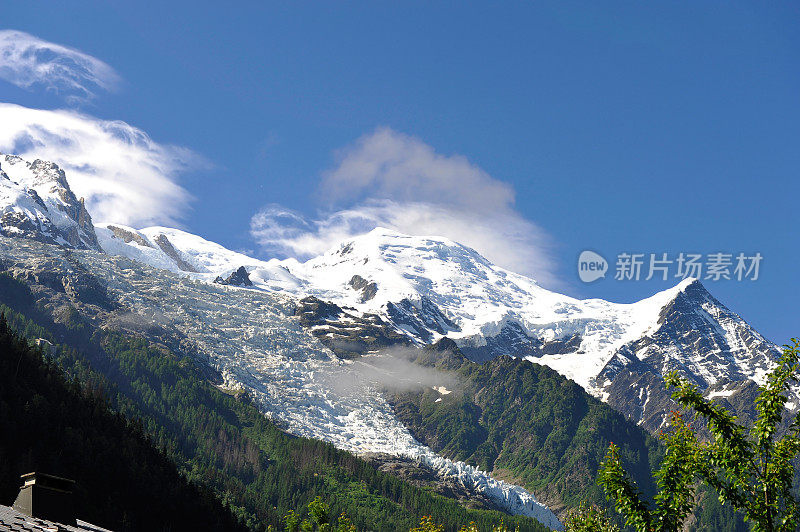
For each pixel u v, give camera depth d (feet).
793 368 170.40
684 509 176.04
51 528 163.12
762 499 168.35
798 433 171.01
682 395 180.45
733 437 174.19
